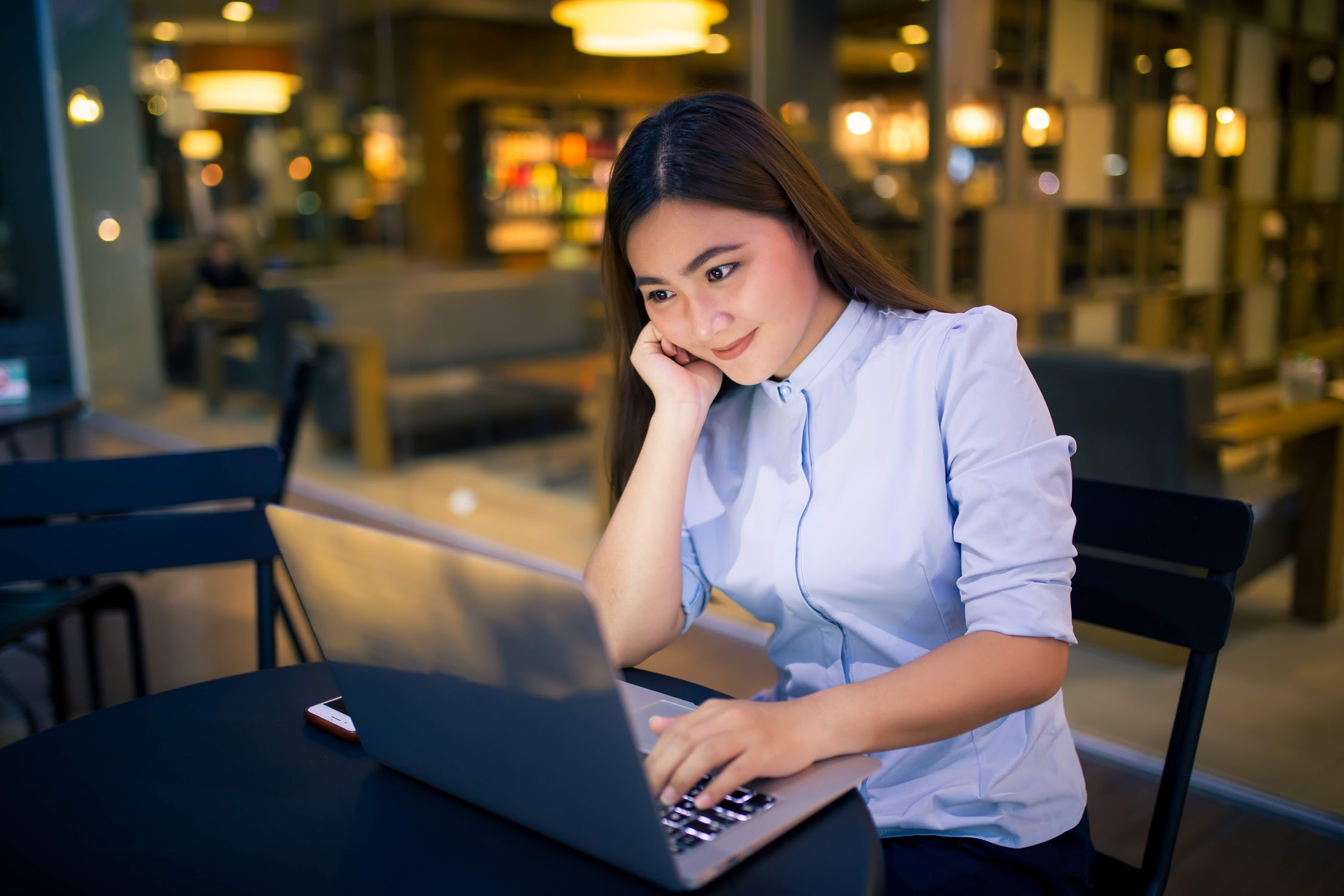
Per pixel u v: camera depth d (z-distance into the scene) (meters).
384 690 0.80
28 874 0.73
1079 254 2.60
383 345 5.25
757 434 1.09
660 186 0.91
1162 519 1.11
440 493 4.54
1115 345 2.59
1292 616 2.44
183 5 5.54
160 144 5.57
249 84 5.89
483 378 5.32
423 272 7.50
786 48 3.10
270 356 5.22
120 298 5.81
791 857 0.71
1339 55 2.23
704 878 0.67
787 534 1.04
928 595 1.00
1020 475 0.90
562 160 6.86
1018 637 0.86
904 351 1.00
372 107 6.90
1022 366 0.97
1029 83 2.60
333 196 6.52
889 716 0.82
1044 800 0.99
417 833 0.77
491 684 0.70
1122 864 1.08
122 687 2.54
